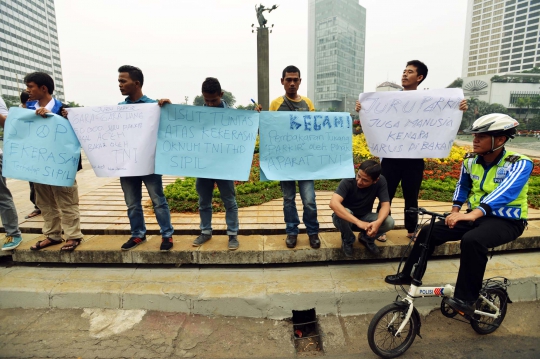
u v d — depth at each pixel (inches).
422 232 112.1
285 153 132.3
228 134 129.7
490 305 107.4
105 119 129.6
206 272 135.8
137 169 126.9
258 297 120.4
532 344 107.1
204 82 126.4
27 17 3649.1
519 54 4001.0
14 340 107.4
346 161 134.9
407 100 136.5
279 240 146.3
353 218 115.7
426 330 114.4
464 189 118.4
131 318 118.5
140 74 130.0
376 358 100.8
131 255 136.4
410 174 139.0
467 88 3075.8
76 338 108.4
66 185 127.7
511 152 103.8
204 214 139.2
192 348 105.3
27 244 142.8
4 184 136.4
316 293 121.7
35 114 127.4
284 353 104.7
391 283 117.6
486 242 96.6
